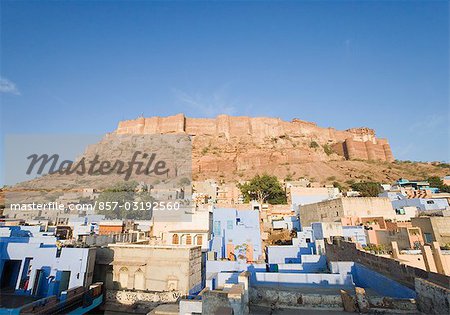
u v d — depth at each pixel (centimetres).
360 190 6838
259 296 1083
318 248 2241
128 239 2880
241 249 2931
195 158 13538
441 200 4216
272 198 6894
